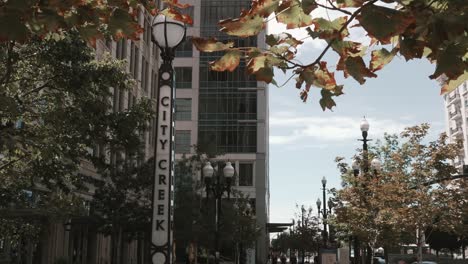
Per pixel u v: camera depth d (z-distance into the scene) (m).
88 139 13.75
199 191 36.62
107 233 27.28
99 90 13.91
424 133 23.55
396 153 24.27
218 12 61.03
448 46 3.11
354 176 25.66
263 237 59.91
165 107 9.15
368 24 2.99
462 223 23.03
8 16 3.38
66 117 12.74
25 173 12.73
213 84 61.91
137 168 26.33
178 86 61.94
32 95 13.63
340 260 27.53
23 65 12.64
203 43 3.56
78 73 12.70
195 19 60.72
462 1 2.95
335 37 3.38
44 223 15.25
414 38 3.22
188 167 32.06
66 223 25.64
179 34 9.23
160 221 8.80
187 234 29.78
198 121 61.22
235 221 35.12
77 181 14.72
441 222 22.27
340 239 35.41
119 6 4.08
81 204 14.93
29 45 11.80
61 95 13.01
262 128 60.66
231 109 61.41
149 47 45.19
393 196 22.41
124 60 14.70
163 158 9.02
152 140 45.00
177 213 29.66
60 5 3.69
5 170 12.34
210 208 31.42
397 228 22.59
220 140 60.53
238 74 62.22
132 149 15.10
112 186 27.47
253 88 60.56
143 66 43.38
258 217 58.31
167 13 4.47
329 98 3.92
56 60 12.38
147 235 29.58
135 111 14.49
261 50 3.58
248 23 3.35
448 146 23.17
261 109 61.22
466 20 2.87
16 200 13.29
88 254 32.53
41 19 3.72
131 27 4.05
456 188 23.02
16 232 13.53
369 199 23.88
